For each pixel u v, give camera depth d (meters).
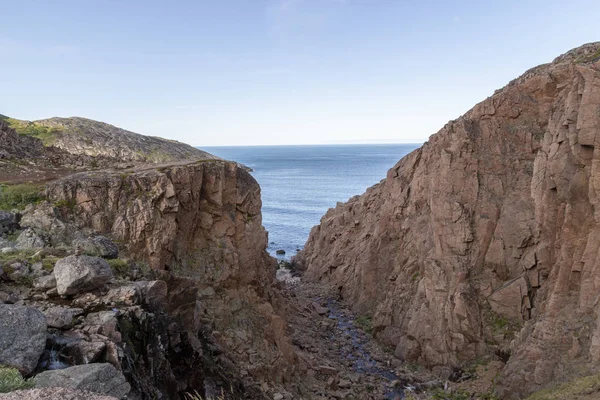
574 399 17.44
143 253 22.19
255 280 28.45
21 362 8.74
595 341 19.69
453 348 29.48
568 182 25.83
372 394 26.17
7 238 17.84
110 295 12.66
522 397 22.41
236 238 27.56
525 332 25.50
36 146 49.69
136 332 12.03
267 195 144.75
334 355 32.16
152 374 12.07
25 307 9.62
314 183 180.00
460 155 34.72
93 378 8.68
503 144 34.56
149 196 22.92
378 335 35.94
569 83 32.41
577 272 22.70
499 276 31.17
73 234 20.12
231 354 21.72
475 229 32.59
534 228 30.33
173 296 16.86
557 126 28.25
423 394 26.50
